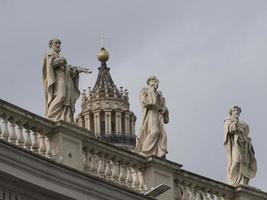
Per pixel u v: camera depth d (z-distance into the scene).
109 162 66.06
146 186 66.75
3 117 62.59
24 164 60.00
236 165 71.44
